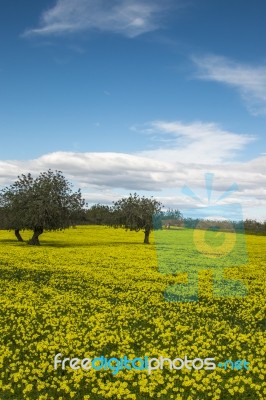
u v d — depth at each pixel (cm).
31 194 4688
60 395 958
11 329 1403
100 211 9325
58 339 1284
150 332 1409
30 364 1094
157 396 943
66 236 6275
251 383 993
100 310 1689
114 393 936
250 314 1659
